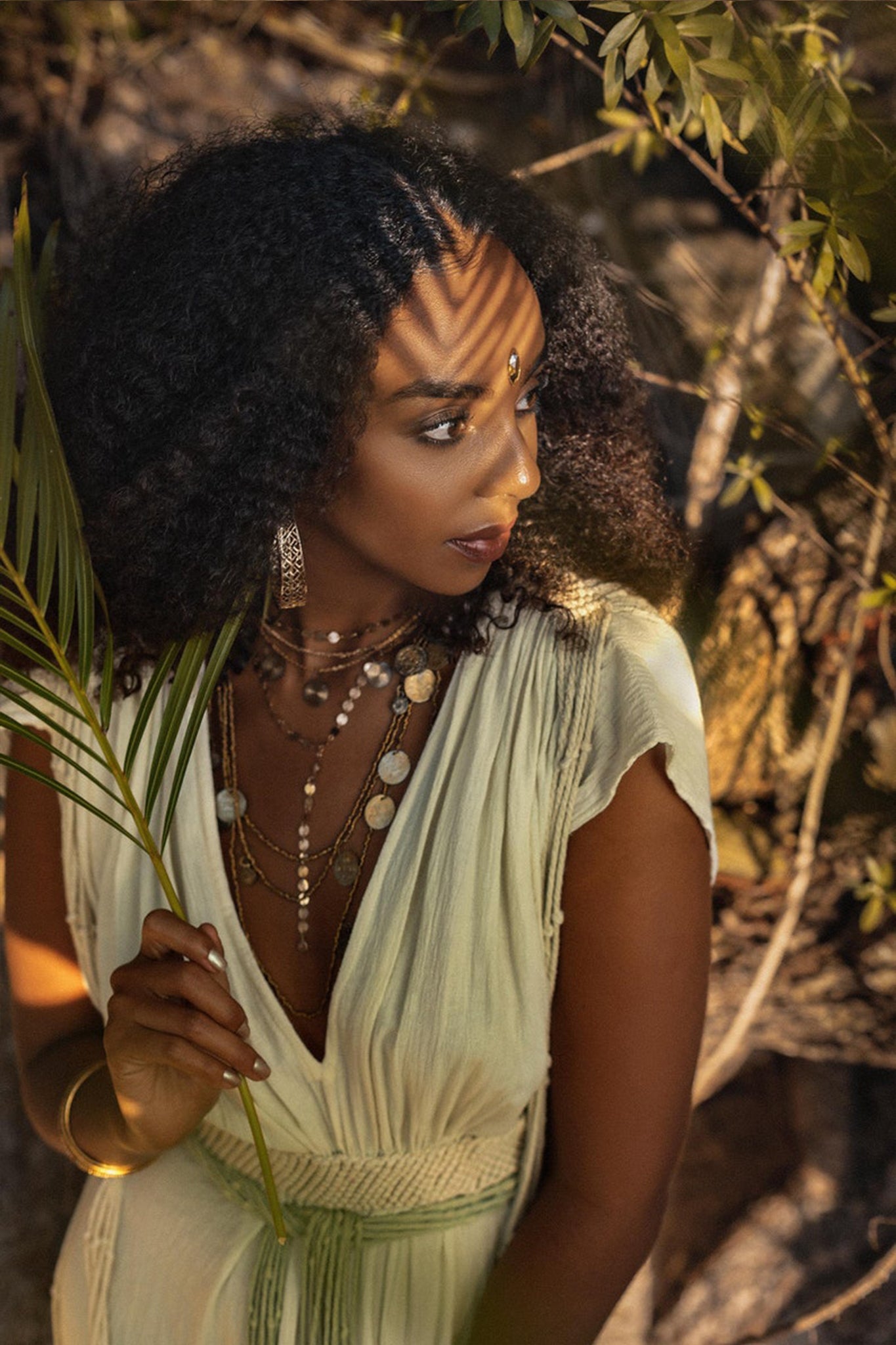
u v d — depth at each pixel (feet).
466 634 4.50
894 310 5.46
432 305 3.91
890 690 7.83
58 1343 5.46
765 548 7.89
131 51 10.24
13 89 9.87
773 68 5.21
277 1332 4.72
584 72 9.02
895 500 6.75
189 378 4.10
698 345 8.18
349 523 4.21
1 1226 7.62
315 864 4.66
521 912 4.35
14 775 5.24
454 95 9.43
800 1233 8.61
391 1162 4.70
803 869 7.23
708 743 7.87
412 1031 4.42
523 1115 4.85
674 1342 8.54
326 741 4.67
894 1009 7.83
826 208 5.26
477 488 4.08
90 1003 5.47
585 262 4.65
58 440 4.11
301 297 3.89
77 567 4.16
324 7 10.36
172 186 4.29
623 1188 4.48
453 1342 4.78
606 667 4.38
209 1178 5.07
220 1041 4.14
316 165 4.01
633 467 4.84
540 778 4.34
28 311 4.16
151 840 4.28
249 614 4.70
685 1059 4.41
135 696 4.82
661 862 4.25
